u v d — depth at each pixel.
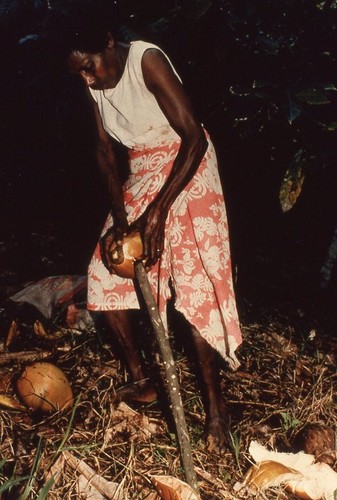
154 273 3.09
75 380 3.58
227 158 4.90
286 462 2.92
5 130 5.39
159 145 3.03
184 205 2.99
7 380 3.54
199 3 3.85
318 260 4.95
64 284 4.20
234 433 3.16
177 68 4.38
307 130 4.12
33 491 2.76
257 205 5.18
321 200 5.15
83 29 2.85
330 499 2.84
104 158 3.23
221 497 2.81
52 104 5.02
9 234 5.10
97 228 5.21
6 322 4.06
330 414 3.38
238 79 4.29
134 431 3.18
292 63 4.03
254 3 4.04
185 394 3.51
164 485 2.58
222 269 3.00
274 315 4.35
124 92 2.92
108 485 2.81
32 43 4.54
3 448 3.07
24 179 5.50
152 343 3.89
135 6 4.38
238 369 3.78
